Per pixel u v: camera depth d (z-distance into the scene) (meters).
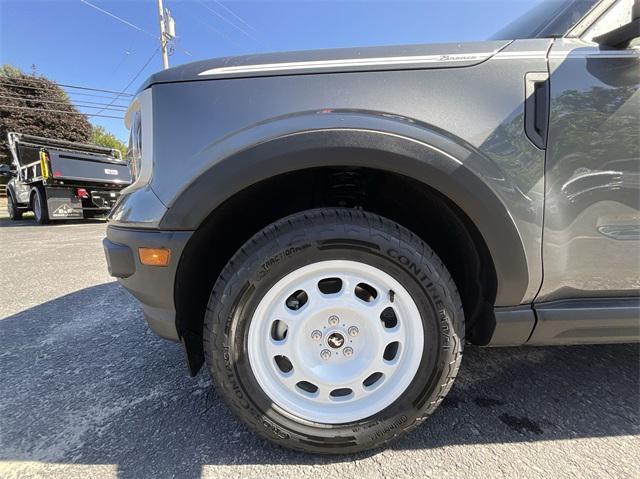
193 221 1.21
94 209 10.03
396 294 1.25
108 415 1.53
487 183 1.19
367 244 1.20
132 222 1.27
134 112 1.50
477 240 1.29
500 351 2.00
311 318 1.26
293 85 1.25
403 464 1.25
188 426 1.45
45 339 2.31
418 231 1.51
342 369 1.28
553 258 1.25
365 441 1.26
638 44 1.27
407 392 1.27
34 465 1.26
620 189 1.23
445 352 1.24
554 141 1.21
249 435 1.40
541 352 1.98
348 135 1.17
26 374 1.87
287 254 1.20
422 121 1.21
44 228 9.10
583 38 1.32
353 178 1.45
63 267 4.39
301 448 1.26
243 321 1.22
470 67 1.24
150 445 1.35
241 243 1.48
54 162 8.91
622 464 1.23
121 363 1.98
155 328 1.34
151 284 1.26
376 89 1.23
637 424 1.42
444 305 1.22
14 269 4.30
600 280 1.28
